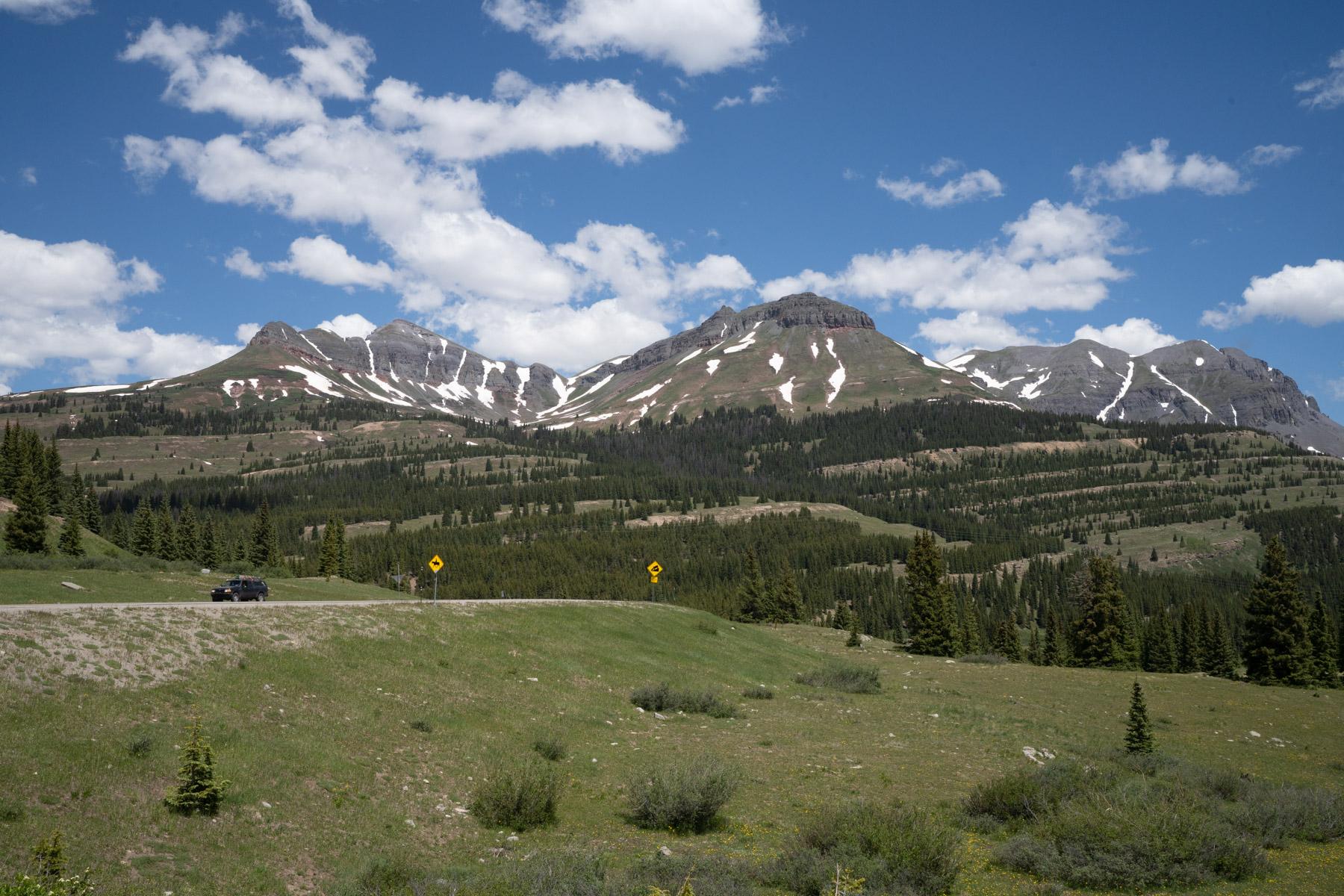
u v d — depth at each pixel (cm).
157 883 1566
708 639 6444
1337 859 2108
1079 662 8888
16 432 10156
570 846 2123
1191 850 1912
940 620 8956
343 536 14125
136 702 2367
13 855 1484
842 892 1608
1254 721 5216
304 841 1917
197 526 12962
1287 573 7469
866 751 3603
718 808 2464
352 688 3097
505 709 3425
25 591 4716
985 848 2180
